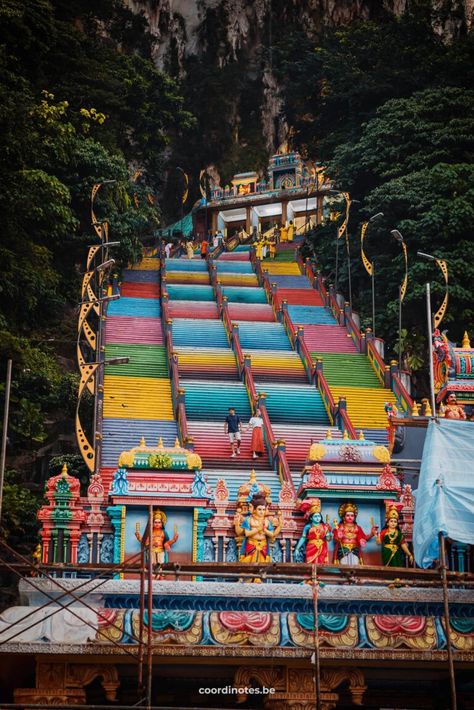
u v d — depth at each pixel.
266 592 22.84
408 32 69.00
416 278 54.91
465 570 26.17
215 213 95.94
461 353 30.39
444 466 23.92
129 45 97.44
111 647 21.27
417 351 55.59
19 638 21.16
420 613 23.28
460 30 86.00
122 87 68.94
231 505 27.95
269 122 104.12
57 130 55.31
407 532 27.92
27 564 21.25
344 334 54.94
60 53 62.50
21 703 21.70
